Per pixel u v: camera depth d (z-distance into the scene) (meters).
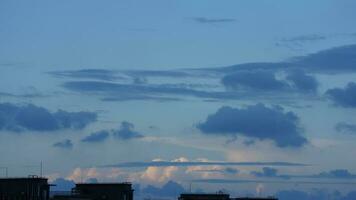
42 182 199.38
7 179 197.62
